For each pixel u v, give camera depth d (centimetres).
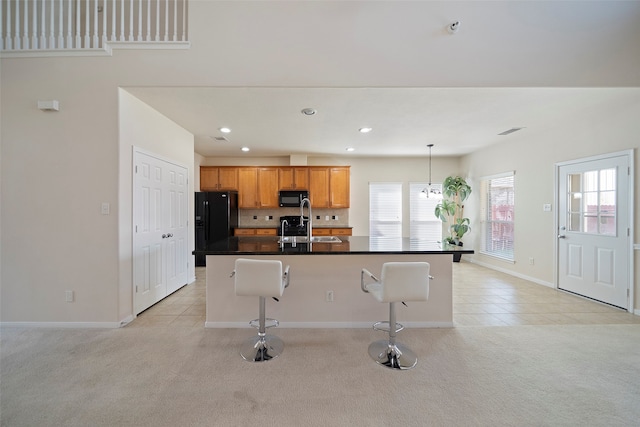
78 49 275
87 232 277
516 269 486
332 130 427
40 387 187
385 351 233
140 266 314
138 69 279
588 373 204
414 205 650
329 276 286
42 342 248
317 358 225
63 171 276
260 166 596
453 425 156
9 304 279
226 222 560
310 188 598
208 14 279
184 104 324
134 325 286
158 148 350
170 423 157
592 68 279
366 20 279
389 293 209
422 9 279
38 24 308
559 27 278
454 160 648
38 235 277
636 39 278
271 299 286
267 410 167
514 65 279
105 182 277
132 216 299
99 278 278
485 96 304
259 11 279
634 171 314
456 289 412
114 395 180
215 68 280
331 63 281
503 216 524
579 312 323
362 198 648
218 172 595
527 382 194
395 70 280
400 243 314
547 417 161
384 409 168
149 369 208
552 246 418
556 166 409
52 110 275
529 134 448
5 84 275
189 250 437
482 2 278
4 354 228
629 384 191
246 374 203
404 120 380
